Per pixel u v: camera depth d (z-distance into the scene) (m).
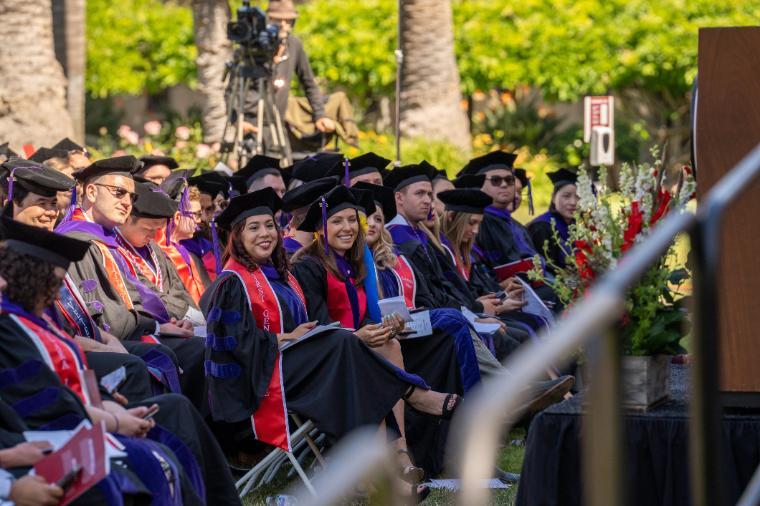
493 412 6.43
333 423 17.19
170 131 65.19
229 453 20.38
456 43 64.88
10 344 13.09
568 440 13.50
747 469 13.05
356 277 20.17
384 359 17.78
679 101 69.56
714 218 8.08
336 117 38.50
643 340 13.53
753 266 13.22
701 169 13.48
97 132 71.00
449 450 19.25
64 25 49.88
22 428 12.69
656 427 13.34
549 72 64.69
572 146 64.06
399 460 17.52
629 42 65.62
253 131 34.28
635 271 7.22
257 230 18.48
